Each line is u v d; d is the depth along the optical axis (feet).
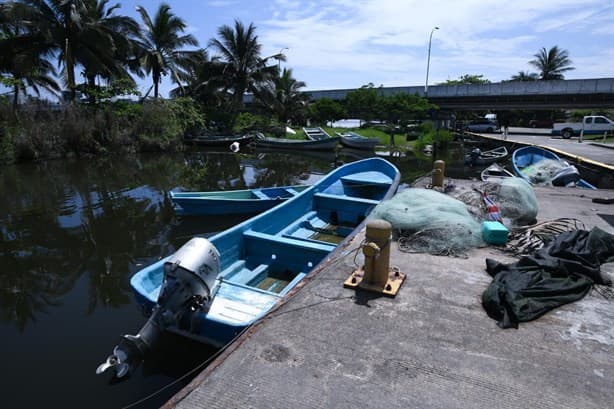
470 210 19.75
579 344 9.77
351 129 130.21
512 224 18.85
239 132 118.01
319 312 11.28
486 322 10.76
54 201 39.40
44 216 33.71
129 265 22.94
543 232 17.54
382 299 12.00
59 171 59.16
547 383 8.42
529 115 179.22
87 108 79.46
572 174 33.22
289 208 25.20
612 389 8.25
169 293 11.75
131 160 74.38
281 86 129.18
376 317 11.02
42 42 75.66
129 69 99.25
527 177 37.01
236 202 31.40
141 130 86.89
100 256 24.34
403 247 16.37
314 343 9.85
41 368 13.06
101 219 32.71
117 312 17.06
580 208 22.91
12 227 30.48
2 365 13.20
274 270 19.39
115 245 26.48
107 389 12.01
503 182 21.65
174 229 30.07
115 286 19.94
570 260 13.47
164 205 37.70
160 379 12.41
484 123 141.59
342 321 10.83
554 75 162.40
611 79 102.06
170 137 91.09
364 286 12.54
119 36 81.92
